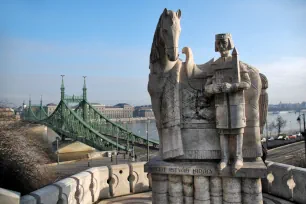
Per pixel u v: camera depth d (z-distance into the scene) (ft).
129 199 22.97
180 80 16.98
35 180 34.55
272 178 22.52
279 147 136.36
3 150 32.32
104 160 127.54
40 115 282.97
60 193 17.21
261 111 17.13
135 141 183.21
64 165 112.98
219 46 15.96
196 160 16.56
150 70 17.74
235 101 15.08
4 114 47.11
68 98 228.43
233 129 15.15
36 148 48.93
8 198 12.78
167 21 16.01
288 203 20.56
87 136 176.35
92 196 22.11
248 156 16.05
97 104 447.83
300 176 20.07
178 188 16.43
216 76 15.60
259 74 16.62
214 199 15.66
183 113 16.81
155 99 17.28
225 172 15.16
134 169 24.73
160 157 17.37
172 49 15.75
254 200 14.93
